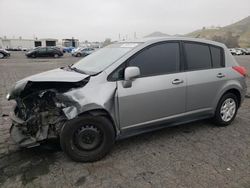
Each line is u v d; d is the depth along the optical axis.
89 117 3.69
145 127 4.25
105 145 3.87
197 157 4.00
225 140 4.64
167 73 4.37
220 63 5.14
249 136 4.83
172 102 4.41
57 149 4.18
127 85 3.91
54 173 3.55
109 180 3.40
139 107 4.06
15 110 4.20
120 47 4.48
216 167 3.71
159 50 4.35
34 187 3.26
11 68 17.86
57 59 30.09
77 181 3.38
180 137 4.75
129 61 4.04
